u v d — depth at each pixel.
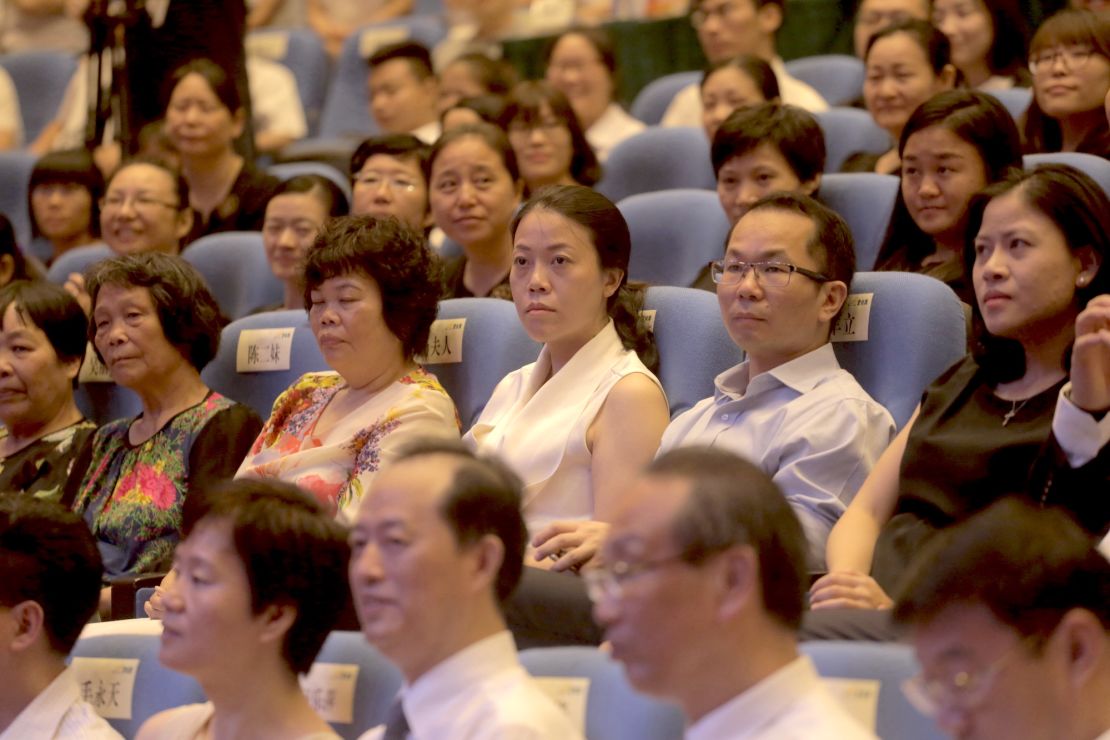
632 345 4.49
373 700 3.08
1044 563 2.02
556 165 7.09
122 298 5.01
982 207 3.83
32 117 10.45
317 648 3.04
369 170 6.46
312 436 4.61
